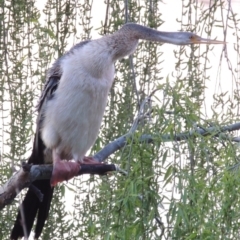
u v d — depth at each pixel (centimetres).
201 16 970
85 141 891
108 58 881
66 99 872
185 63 948
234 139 827
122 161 774
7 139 941
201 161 779
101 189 803
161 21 984
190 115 770
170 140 753
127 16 945
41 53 962
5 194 806
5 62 950
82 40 968
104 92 886
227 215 738
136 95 912
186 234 720
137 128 770
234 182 740
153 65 961
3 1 973
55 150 896
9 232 938
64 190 880
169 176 736
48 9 991
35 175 815
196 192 735
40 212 873
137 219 734
